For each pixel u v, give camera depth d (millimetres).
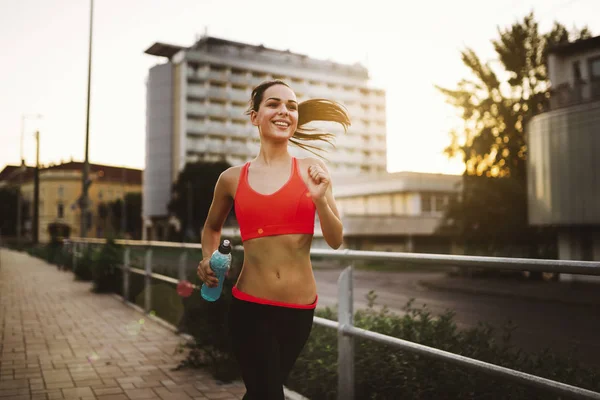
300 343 2098
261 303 2049
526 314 9273
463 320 4230
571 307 10039
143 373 4715
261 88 2205
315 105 2428
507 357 3057
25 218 95500
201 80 78188
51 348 5777
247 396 2061
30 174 104188
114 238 12148
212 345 4777
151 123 79125
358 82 92375
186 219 64438
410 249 38312
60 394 4082
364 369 3592
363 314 4516
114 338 6328
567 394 1915
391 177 40312
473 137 23938
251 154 80812
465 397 2982
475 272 17547
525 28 23047
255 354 2020
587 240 15922
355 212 43906
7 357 5344
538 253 22016
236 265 4750
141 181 107562
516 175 23438
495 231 22703
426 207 39719
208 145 78062
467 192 23922
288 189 2055
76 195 95812
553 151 15547
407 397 3260
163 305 7812
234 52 81562
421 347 2699
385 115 95250
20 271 18953
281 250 2051
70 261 19000
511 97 23734
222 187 2260
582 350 3031
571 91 15234
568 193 15055
